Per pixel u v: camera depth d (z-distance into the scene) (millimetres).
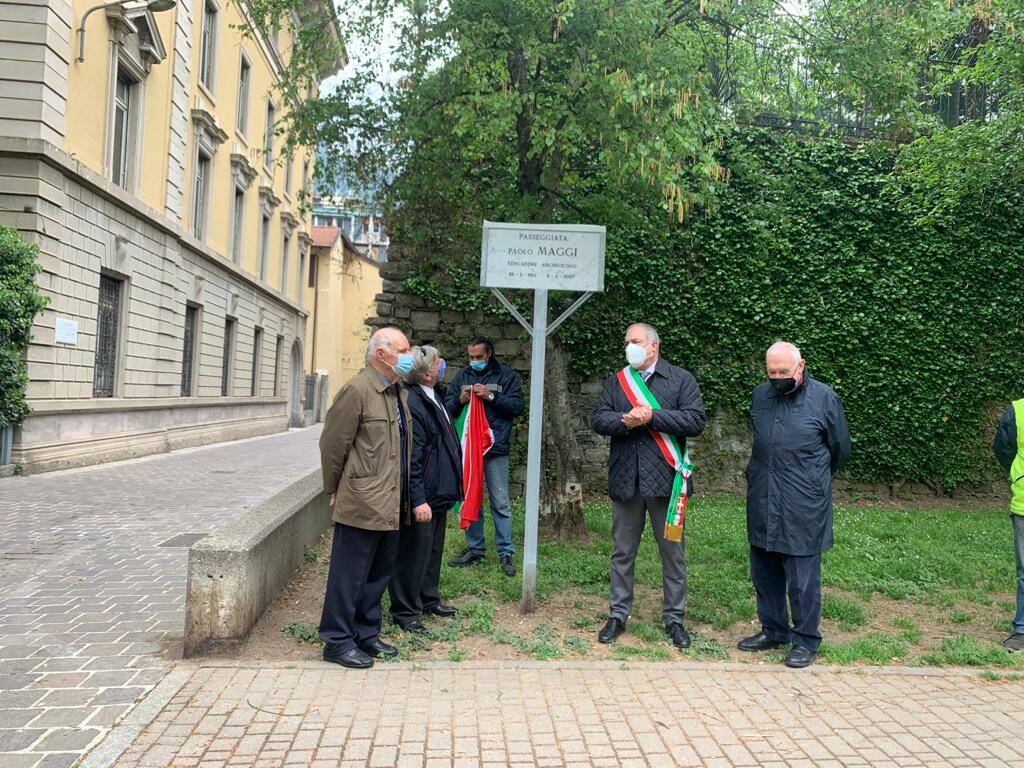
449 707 3574
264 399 27672
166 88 17516
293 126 7332
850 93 8102
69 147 13062
